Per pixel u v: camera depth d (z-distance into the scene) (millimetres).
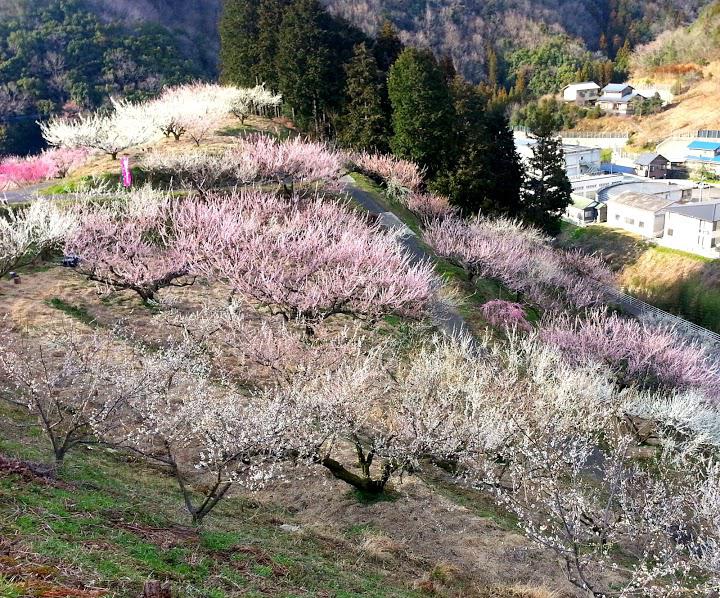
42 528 6746
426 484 13086
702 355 26141
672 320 33125
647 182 62156
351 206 30125
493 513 12719
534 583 10219
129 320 17203
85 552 6445
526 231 33000
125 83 54469
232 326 15375
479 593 9469
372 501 11852
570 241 50125
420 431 12438
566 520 10344
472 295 25766
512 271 27094
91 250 18062
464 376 15852
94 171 29953
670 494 14266
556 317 26859
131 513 8250
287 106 43250
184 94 42562
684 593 10664
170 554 7199
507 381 16078
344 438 13852
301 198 27984
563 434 14562
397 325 20703
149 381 10398
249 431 9227
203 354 14500
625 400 19266
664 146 73562
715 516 11281
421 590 9000
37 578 5461
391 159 34812
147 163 28641
